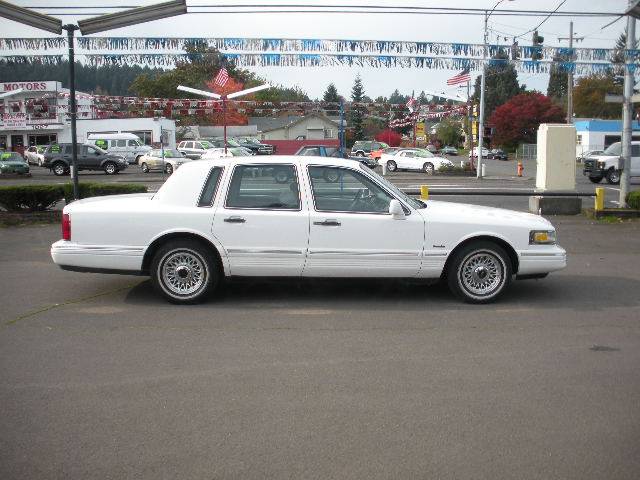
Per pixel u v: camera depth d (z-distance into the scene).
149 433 4.24
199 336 6.36
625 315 7.27
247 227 7.34
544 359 5.74
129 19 11.97
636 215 15.79
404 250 7.42
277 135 70.00
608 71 13.34
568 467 3.83
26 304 7.58
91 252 7.36
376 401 4.77
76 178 14.02
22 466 3.81
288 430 4.29
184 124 71.62
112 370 5.41
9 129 51.88
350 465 3.84
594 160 31.02
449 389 5.02
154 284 7.49
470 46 12.20
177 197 7.46
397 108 42.84
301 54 11.97
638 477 3.72
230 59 11.99
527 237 7.57
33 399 4.80
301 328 6.66
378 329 6.64
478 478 3.70
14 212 14.39
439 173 39.50
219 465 3.83
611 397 4.88
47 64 13.39
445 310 7.42
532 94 79.19
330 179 7.49
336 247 7.36
